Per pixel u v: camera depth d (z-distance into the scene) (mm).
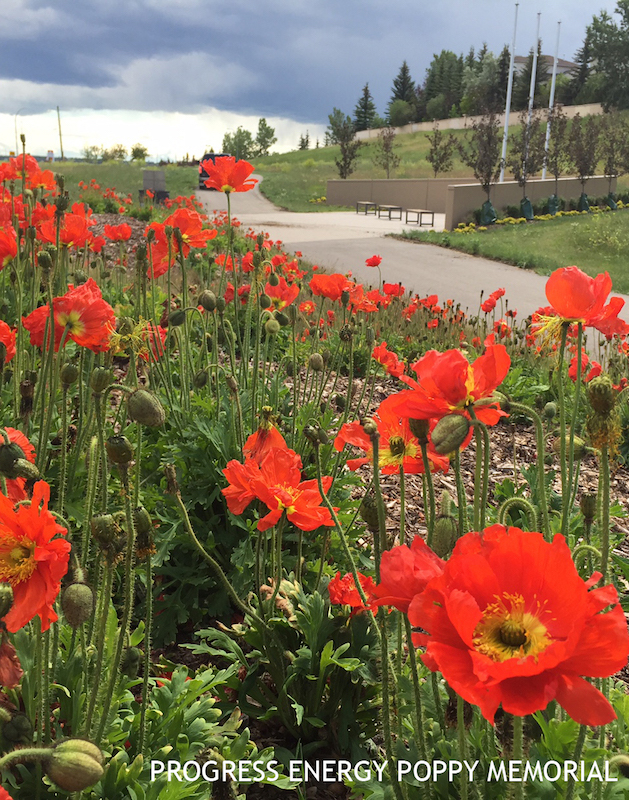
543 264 21750
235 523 3510
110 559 1709
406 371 8328
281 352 7289
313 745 2777
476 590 1213
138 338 3480
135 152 71312
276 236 25781
